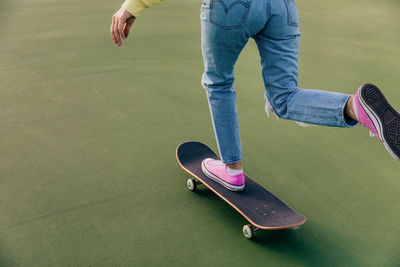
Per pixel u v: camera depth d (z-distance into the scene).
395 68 4.47
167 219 2.08
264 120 3.20
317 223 2.12
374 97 1.44
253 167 2.59
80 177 2.38
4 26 5.06
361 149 2.88
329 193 2.37
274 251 1.92
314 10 6.62
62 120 3.02
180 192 2.30
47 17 5.51
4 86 3.51
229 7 1.63
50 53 4.32
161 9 6.14
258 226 1.87
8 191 2.21
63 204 2.14
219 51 1.75
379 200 2.33
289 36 1.78
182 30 5.27
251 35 1.74
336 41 5.25
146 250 1.87
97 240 1.92
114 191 2.27
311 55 4.73
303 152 2.80
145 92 3.57
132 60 4.27
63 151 2.62
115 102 3.35
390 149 1.45
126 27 1.89
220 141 1.99
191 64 4.24
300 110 1.72
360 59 4.68
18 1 6.17
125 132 2.91
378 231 2.08
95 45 4.62
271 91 1.85
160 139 2.85
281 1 1.70
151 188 2.32
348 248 1.96
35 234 1.93
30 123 2.95
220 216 2.13
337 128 3.14
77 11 5.85
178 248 1.90
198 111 3.29
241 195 2.12
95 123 3.00
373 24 6.05
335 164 2.68
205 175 2.26
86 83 3.67
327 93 1.65
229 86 1.90
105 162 2.54
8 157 2.52
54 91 3.48
